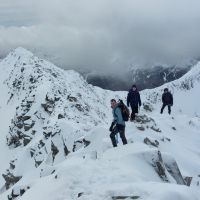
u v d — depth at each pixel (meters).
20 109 106.19
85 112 74.69
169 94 48.06
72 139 42.78
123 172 16.03
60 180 15.74
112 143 22.38
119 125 21.73
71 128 44.34
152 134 34.03
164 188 13.02
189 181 23.19
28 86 163.00
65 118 65.56
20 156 63.50
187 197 12.58
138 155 18.20
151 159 18.17
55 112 70.69
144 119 35.59
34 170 55.69
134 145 19.78
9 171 62.66
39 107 100.50
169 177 18.22
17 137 102.38
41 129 93.88
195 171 31.06
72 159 18.73
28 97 108.06
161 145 33.38
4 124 141.38
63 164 18.08
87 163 17.38
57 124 46.09
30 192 15.92
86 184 15.19
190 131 45.19
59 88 110.62
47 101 99.75
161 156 18.98
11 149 102.50
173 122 45.97
